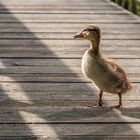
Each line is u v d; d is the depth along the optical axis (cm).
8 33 962
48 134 535
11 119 569
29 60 798
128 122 568
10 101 626
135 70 760
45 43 900
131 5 1234
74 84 692
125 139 527
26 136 529
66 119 573
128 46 897
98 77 596
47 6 1201
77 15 1120
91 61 596
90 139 525
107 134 537
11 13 1122
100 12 1155
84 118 576
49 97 643
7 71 740
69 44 897
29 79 708
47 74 732
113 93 611
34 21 1056
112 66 602
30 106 611
